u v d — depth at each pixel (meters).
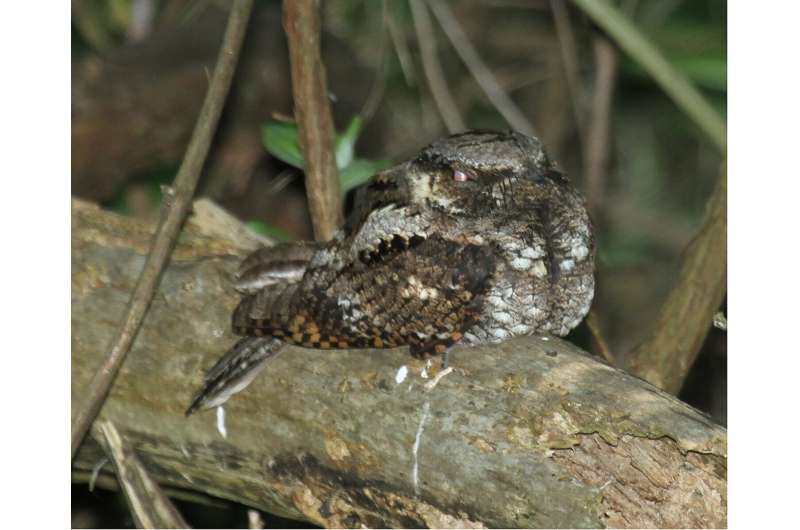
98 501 10.84
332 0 14.58
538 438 6.59
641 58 9.91
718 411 11.90
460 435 6.81
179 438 7.95
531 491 6.56
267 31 13.09
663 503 6.38
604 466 6.48
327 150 8.91
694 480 6.35
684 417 6.31
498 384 6.91
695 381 11.96
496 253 7.42
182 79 12.60
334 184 9.01
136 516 7.68
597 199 13.96
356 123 9.60
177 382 7.95
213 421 7.77
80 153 12.06
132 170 12.69
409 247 7.41
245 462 7.77
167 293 8.17
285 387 7.52
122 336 7.53
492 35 15.77
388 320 7.30
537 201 7.62
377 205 7.71
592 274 7.92
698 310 8.88
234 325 7.63
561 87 15.54
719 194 8.91
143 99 12.39
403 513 7.17
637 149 16.02
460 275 7.32
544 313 7.59
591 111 13.91
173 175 13.17
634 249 14.67
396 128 14.92
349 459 7.27
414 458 6.97
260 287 7.77
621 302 14.84
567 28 13.84
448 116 13.27
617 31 9.97
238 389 7.60
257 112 12.94
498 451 6.67
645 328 14.67
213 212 9.19
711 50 11.79
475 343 7.43
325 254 7.70
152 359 8.04
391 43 14.61
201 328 8.00
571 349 7.23
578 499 6.43
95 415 7.62
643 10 14.65
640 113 15.98
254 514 8.41
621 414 6.39
